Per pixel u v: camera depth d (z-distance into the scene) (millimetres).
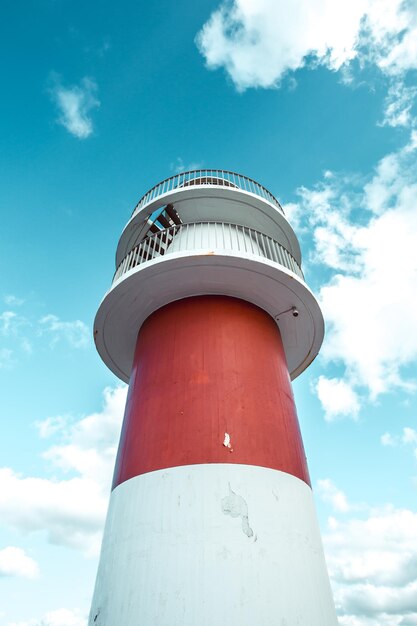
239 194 13055
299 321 12586
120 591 7539
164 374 10289
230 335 10734
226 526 7664
